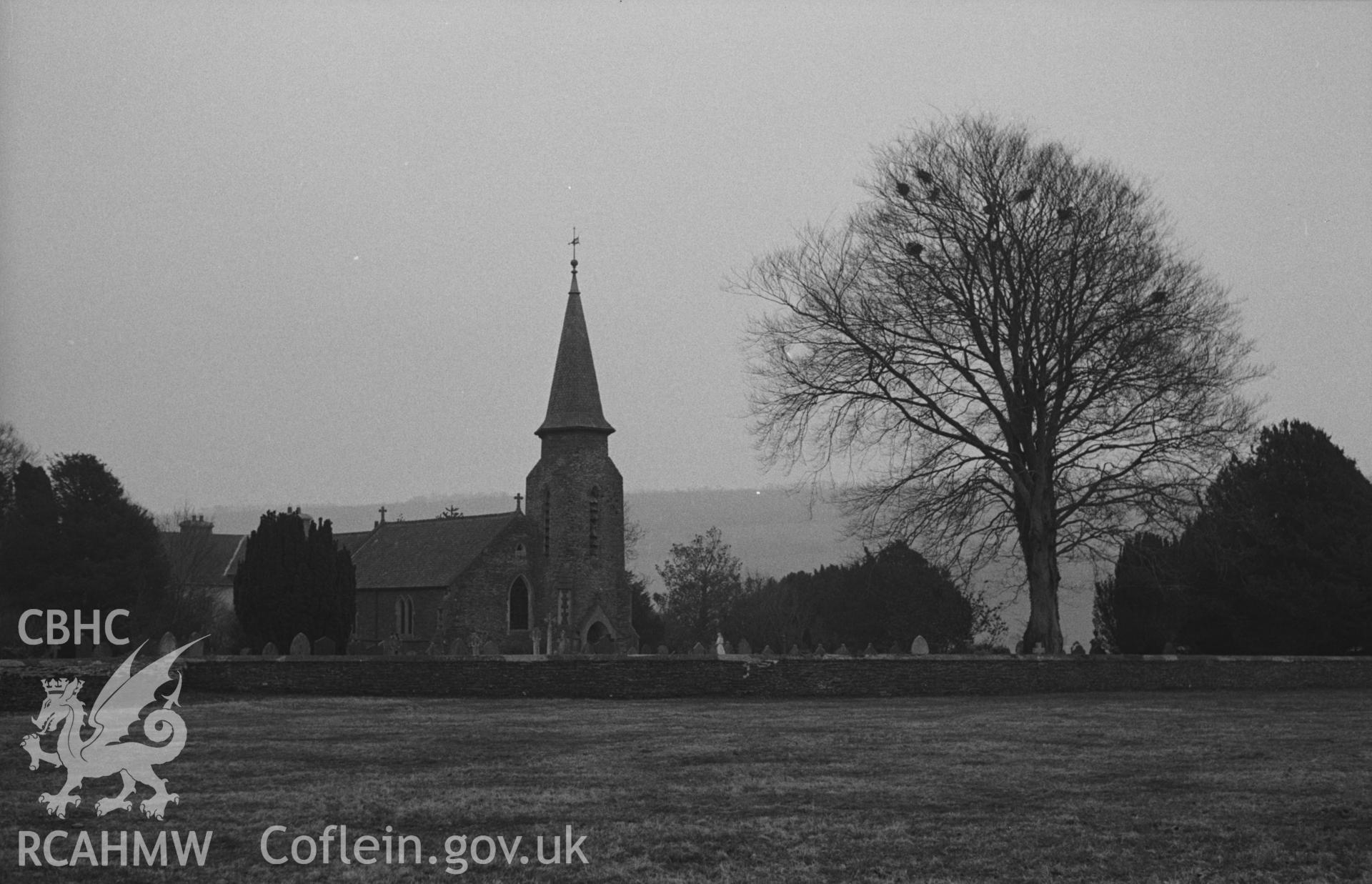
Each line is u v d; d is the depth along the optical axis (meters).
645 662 30.92
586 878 10.85
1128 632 53.69
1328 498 48.72
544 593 84.69
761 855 11.55
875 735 20.88
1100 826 12.70
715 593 89.69
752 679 31.84
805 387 41.81
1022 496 40.19
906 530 40.78
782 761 17.30
